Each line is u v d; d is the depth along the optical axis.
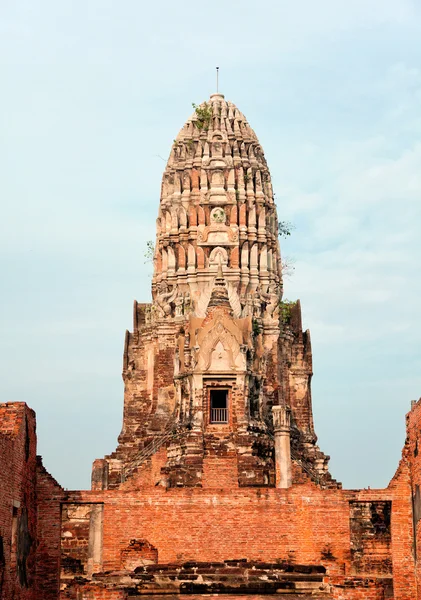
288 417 74.31
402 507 60.62
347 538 61.19
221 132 90.19
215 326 79.31
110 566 60.78
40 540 59.47
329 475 83.75
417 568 58.53
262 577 54.53
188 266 86.62
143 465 78.19
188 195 88.62
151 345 86.31
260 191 89.19
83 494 60.88
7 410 54.69
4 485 50.66
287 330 87.31
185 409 79.31
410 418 59.31
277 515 61.78
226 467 75.75
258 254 87.62
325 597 52.94
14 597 52.84
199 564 57.34
